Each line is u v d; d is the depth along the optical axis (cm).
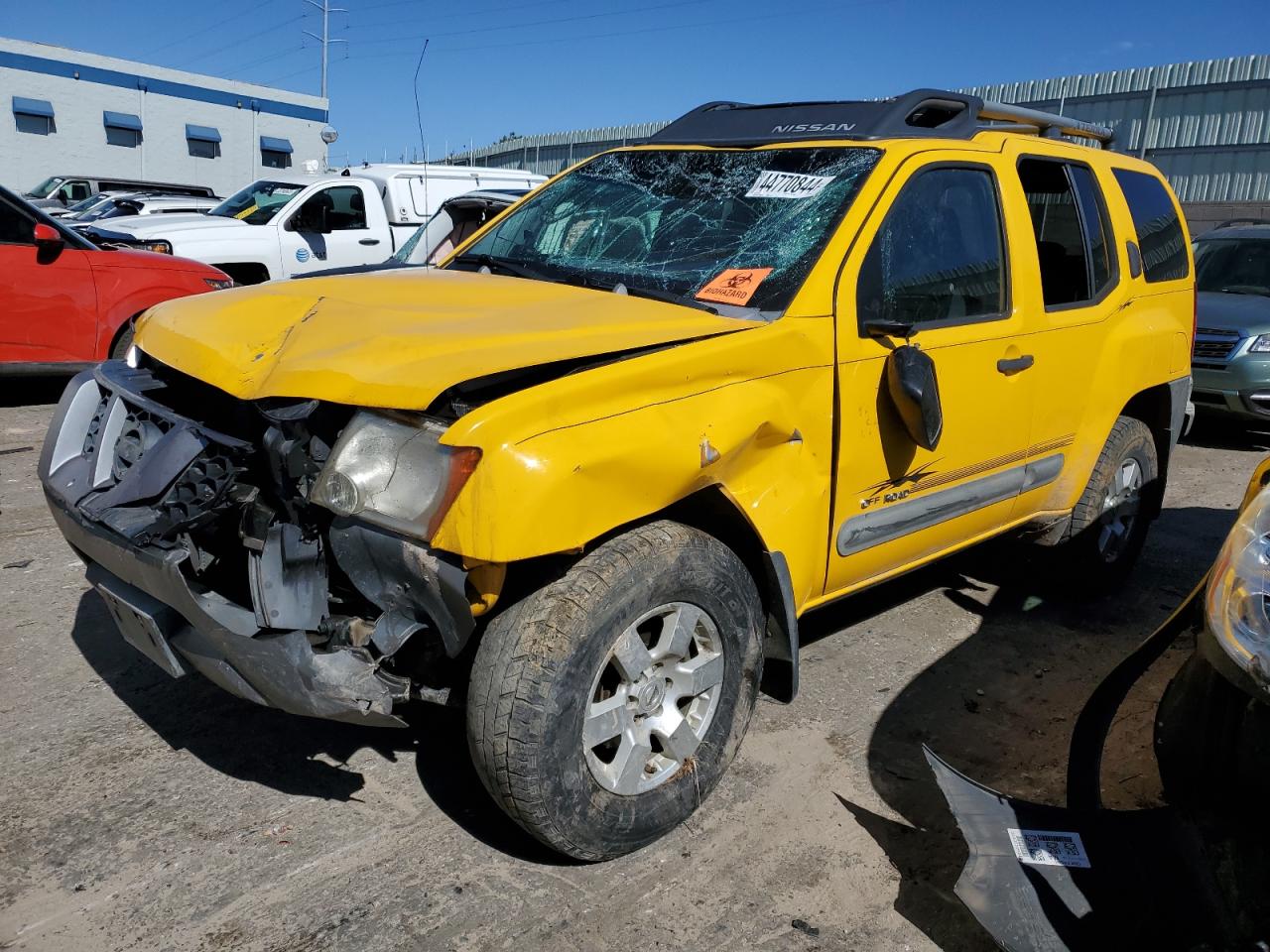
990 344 350
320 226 1189
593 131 2533
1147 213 462
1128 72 2370
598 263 351
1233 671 207
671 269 332
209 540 270
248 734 323
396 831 279
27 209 716
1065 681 394
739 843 282
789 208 332
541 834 246
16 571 448
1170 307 464
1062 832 232
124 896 249
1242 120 2183
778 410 279
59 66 3039
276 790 295
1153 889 214
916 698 372
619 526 254
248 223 1159
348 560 240
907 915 258
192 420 269
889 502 329
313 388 243
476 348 247
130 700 341
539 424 230
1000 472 377
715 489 272
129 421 288
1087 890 220
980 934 253
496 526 220
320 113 3725
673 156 388
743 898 260
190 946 234
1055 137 452
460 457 222
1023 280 369
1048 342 379
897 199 328
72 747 312
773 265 312
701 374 264
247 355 264
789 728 345
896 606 458
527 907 252
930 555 367
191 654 251
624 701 256
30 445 659
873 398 312
